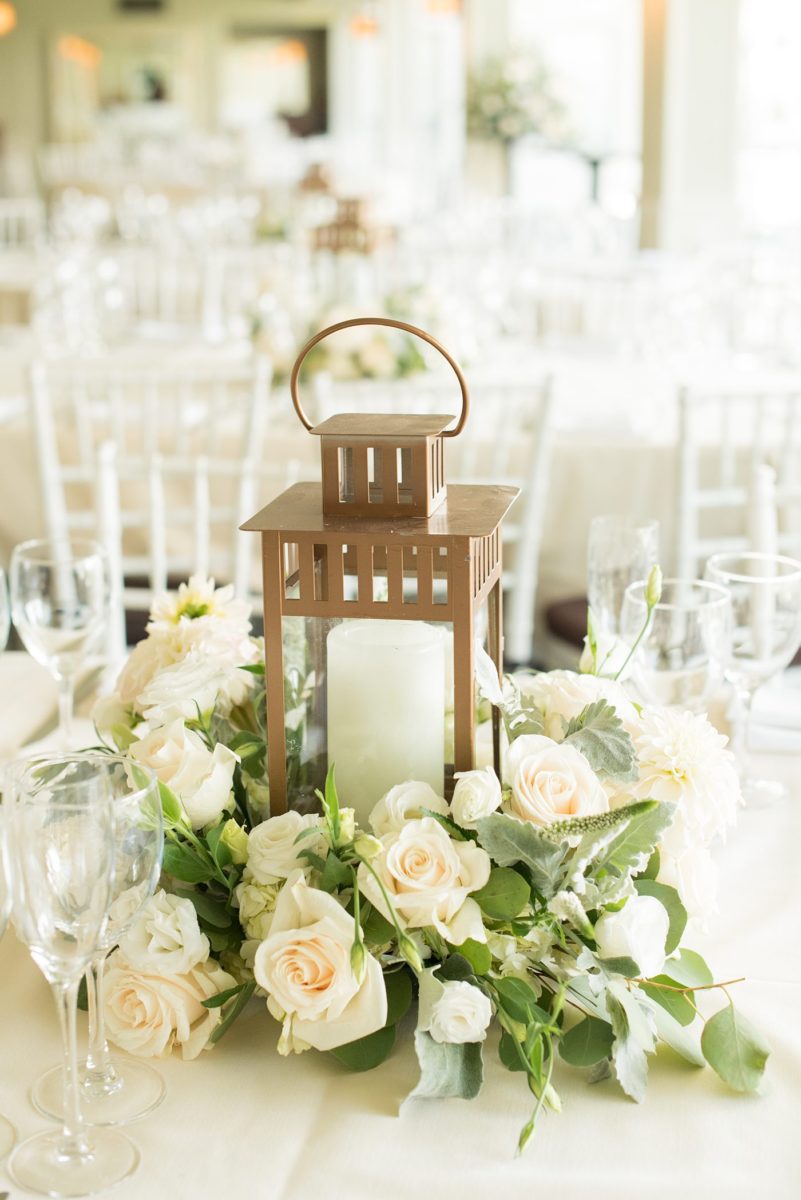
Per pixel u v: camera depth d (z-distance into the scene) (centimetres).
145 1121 84
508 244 650
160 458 231
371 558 91
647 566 143
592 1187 80
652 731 99
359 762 97
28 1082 89
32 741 148
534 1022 85
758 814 129
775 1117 86
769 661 133
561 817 90
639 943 87
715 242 630
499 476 265
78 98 1407
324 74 1388
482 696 98
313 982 85
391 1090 88
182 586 116
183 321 525
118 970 90
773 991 100
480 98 816
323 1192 79
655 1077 90
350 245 458
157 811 81
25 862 75
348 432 93
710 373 357
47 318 449
